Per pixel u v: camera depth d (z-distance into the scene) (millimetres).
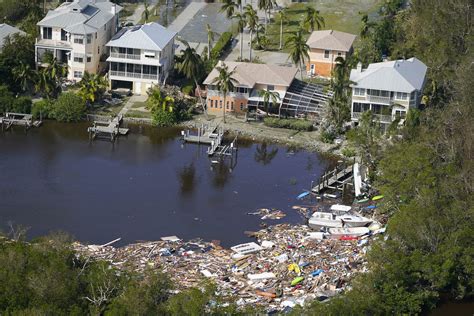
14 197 166375
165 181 177625
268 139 199000
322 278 138000
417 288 132375
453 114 179000
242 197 171625
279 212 165000
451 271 133625
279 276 138875
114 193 170875
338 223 158125
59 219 158750
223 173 182500
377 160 174125
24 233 143750
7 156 184750
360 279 129750
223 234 155500
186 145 196000
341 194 173750
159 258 144250
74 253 130250
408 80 198625
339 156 191875
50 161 183750
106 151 190750
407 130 176125
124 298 113938
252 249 148000
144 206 165875
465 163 157000
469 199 144750
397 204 156875
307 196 172500
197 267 141125
